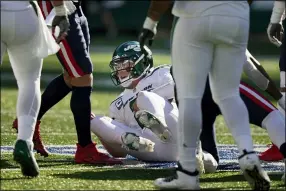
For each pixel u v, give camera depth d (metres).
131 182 17.16
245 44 16.02
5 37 16.38
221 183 17.44
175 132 20.25
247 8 15.90
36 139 21.33
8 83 50.78
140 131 20.64
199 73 15.73
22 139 16.67
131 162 20.59
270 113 17.91
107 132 20.41
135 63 21.06
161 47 94.44
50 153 22.53
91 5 115.44
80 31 19.92
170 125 20.12
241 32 15.70
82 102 20.03
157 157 20.47
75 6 20.02
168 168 19.42
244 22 15.72
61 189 16.17
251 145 15.92
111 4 115.44
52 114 34.66
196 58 15.63
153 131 19.92
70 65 19.88
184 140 15.86
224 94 16.14
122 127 20.69
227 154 23.28
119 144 20.39
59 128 29.61
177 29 15.79
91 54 83.56
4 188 16.12
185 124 15.74
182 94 15.88
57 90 21.25
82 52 19.91
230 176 18.53
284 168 18.80
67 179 17.39
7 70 61.16
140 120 19.73
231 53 15.87
